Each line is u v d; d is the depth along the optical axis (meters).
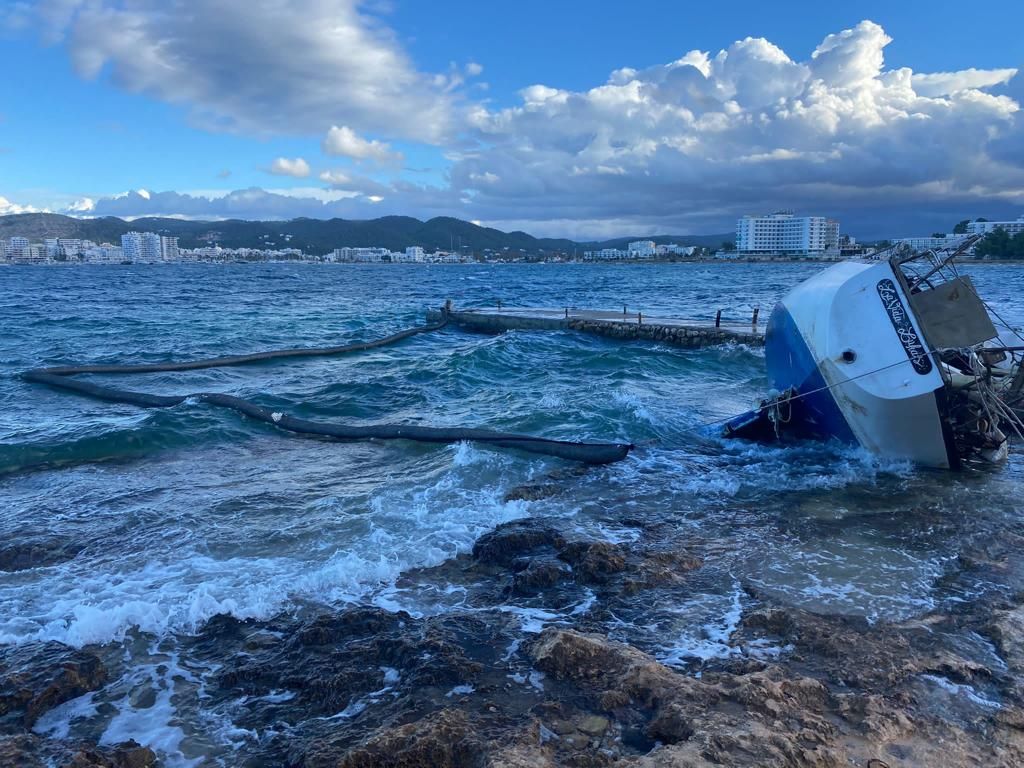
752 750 3.79
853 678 4.78
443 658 4.97
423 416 13.86
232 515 8.32
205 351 24.34
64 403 15.54
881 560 6.91
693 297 56.47
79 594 6.23
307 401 15.33
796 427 11.31
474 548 7.22
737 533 7.67
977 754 3.99
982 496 8.77
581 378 18.12
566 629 5.39
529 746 3.93
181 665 5.17
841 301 10.23
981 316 9.55
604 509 8.52
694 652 5.18
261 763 4.08
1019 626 5.46
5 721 4.42
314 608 6.02
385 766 3.84
